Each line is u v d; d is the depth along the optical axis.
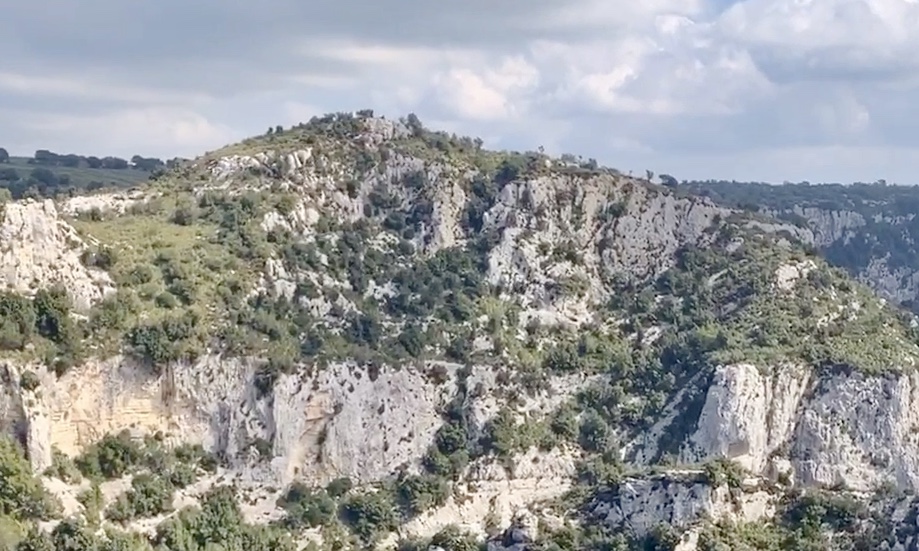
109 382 148.12
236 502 151.62
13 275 145.38
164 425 153.25
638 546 132.62
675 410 176.88
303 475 161.12
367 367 169.75
